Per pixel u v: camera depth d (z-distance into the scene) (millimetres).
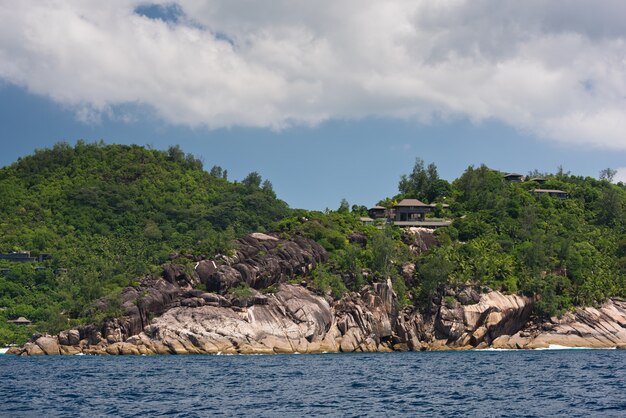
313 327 172000
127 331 168125
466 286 190250
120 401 78000
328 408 71688
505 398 78000
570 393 81438
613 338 188875
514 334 191000
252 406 73312
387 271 193625
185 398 79938
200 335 163375
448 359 142625
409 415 67188
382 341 183500
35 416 68062
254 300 172500
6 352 181875
